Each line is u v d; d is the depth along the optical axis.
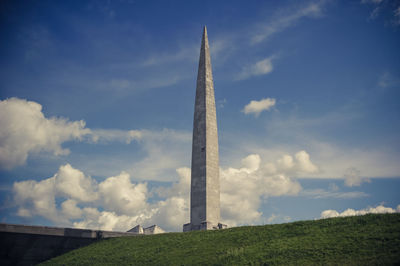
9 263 32.00
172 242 32.09
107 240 35.53
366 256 21.31
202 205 44.72
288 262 22.77
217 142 48.50
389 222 26.03
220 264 24.47
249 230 31.27
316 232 27.42
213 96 50.47
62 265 30.55
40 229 33.62
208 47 53.19
